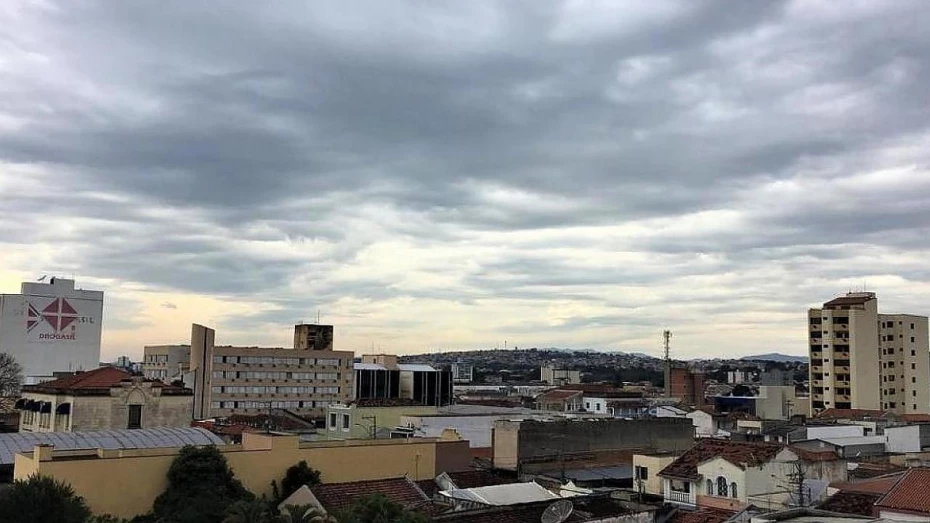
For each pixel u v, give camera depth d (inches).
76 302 5831.7
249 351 6427.2
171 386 3624.5
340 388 6796.3
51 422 3390.7
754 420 4517.7
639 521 1892.2
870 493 1977.1
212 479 2014.0
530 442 3206.2
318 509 1745.8
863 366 5861.2
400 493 2053.4
